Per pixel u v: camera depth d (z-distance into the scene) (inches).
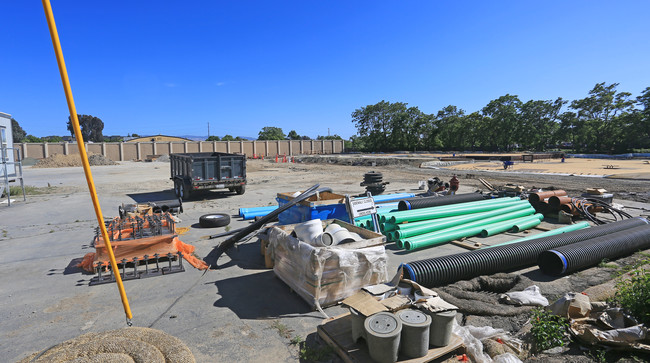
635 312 154.4
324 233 206.4
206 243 309.1
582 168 1071.6
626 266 237.3
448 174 952.9
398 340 123.6
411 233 301.0
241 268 248.7
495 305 181.9
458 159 1565.0
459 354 139.0
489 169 1104.8
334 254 182.7
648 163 1267.2
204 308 186.1
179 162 590.6
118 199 567.5
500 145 2891.2
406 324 127.2
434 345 137.2
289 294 203.6
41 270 243.4
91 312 181.5
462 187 655.1
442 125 2987.2
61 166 1502.2
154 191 665.6
